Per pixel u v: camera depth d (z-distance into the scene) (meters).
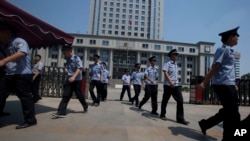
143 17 92.00
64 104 5.32
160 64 67.25
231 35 3.51
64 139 3.43
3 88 3.91
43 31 4.65
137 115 6.24
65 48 5.42
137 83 8.80
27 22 4.25
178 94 5.34
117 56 66.94
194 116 6.66
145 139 3.65
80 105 7.88
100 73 8.25
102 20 89.81
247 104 11.81
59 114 5.21
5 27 3.80
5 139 3.30
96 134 3.82
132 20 91.19
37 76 7.49
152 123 5.08
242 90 11.96
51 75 11.11
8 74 3.96
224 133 3.38
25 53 3.78
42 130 3.92
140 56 67.31
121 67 66.50
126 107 8.16
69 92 5.42
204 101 11.39
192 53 68.31
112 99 12.23
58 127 4.20
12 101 7.93
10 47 3.88
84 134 3.78
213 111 8.12
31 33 5.37
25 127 4.07
